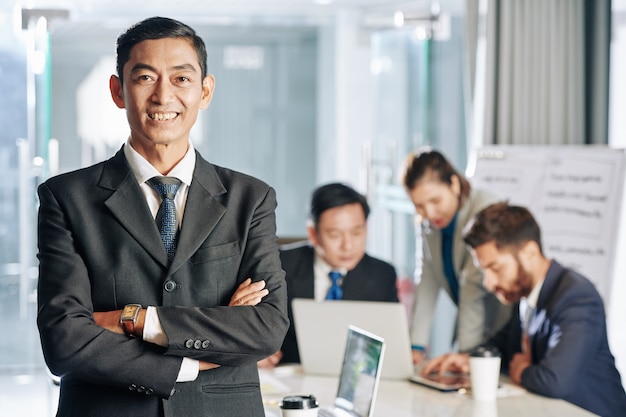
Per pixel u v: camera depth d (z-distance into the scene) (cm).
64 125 694
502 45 509
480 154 473
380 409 312
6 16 577
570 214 455
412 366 358
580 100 514
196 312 207
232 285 217
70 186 215
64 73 690
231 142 773
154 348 206
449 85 567
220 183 221
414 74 571
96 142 700
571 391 336
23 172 584
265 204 226
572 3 511
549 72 512
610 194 452
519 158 468
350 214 399
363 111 661
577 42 512
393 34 597
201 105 225
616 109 516
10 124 581
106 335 205
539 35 511
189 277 212
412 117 574
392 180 589
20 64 579
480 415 304
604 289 446
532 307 362
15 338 599
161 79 209
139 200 212
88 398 207
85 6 615
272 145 775
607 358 351
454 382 347
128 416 205
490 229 360
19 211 588
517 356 362
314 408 257
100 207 213
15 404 552
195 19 656
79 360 203
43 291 211
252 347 212
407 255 560
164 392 204
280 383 352
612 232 449
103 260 210
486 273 364
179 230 215
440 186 420
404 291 553
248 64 769
